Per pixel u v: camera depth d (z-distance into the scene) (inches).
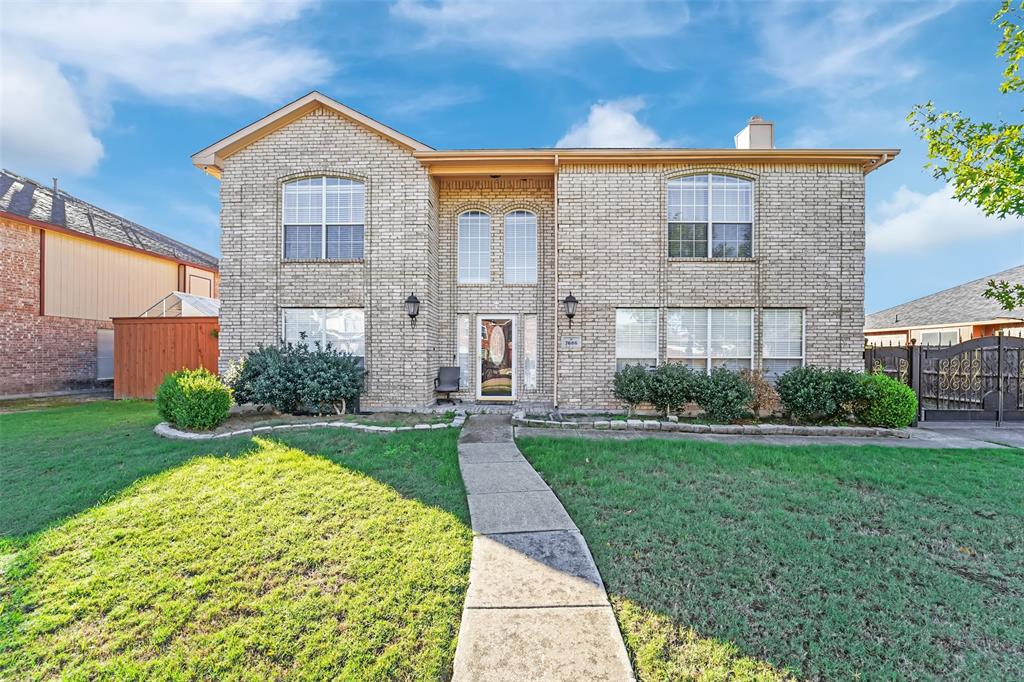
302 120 427.5
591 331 415.2
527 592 119.1
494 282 463.8
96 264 669.9
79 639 104.7
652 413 393.7
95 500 179.2
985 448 281.0
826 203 409.7
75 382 637.9
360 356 424.5
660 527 158.1
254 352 392.8
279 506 173.5
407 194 420.5
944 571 131.8
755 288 410.9
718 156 404.2
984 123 291.1
